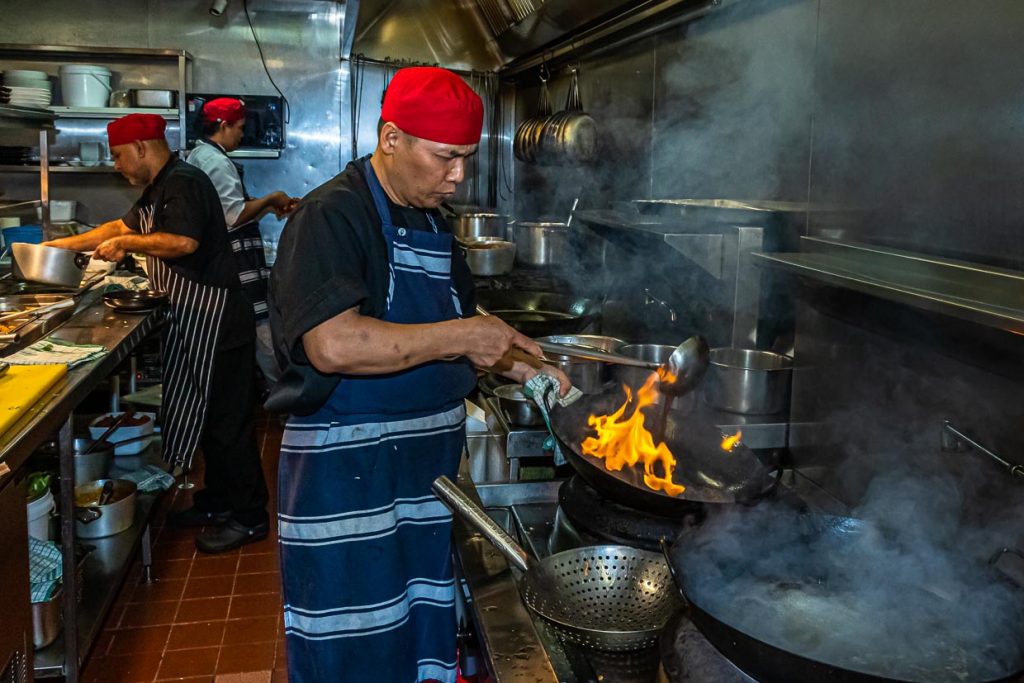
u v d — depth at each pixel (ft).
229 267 10.33
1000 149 4.11
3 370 6.40
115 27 17.75
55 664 7.24
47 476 8.12
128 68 17.87
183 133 17.22
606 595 4.38
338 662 5.19
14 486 5.66
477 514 4.58
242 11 18.11
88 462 10.18
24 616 5.81
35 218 16.48
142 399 14.12
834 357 5.66
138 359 16.17
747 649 3.01
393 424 5.16
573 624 3.88
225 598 9.75
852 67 5.36
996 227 4.15
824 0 5.63
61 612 7.55
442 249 5.20
